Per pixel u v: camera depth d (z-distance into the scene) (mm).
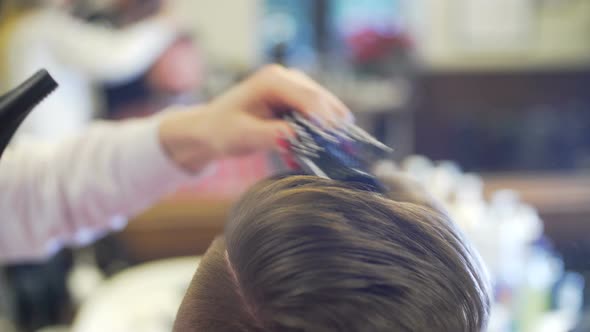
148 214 1520
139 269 1382
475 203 1026
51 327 1264
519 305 960
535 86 2771
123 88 1674
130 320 1136
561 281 1016
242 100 546
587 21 2787
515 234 979
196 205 1549
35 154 670
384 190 314
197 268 301
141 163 620
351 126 445
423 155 2496
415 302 245
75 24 1572
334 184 292
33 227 659
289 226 259
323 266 246
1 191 645
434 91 2656
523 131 2400
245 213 286
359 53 2348
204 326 274
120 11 1707
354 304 240
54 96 1508
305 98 496
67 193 648
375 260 248
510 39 2797
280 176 321
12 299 1225
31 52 1503
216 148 578
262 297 254
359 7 2568
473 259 282
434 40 2740
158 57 1678
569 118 2469
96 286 1334
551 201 1547
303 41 2531
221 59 2543
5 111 365
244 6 2529
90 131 669
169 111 666
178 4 2500
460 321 257
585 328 722
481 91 2730
